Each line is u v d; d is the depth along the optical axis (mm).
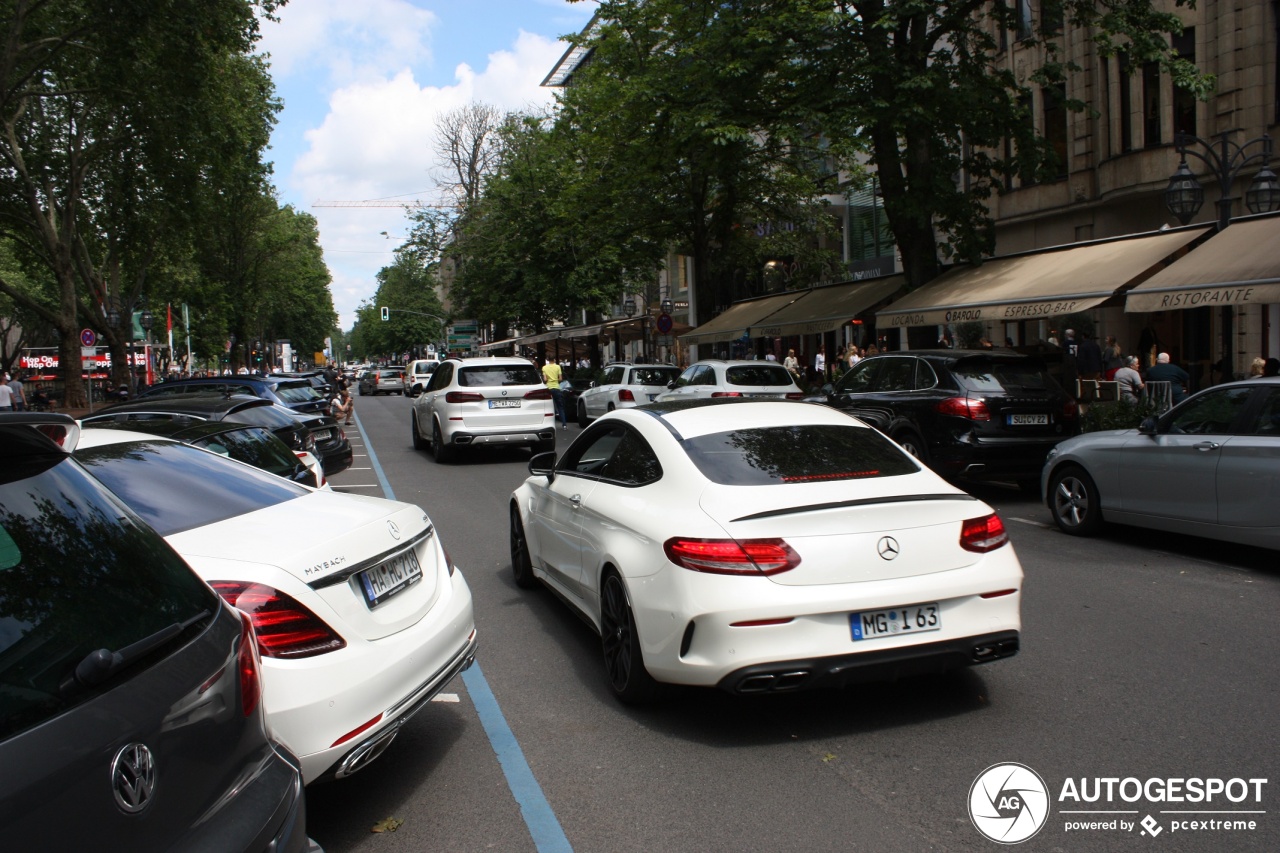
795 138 18094
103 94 26094
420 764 4086
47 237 31047
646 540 4434
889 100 16578
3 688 1712
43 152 31266
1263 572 7203
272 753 2283
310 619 3291
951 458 10438
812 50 16844
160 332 65562
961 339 24750
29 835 1559
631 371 21203
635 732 4371
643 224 25125
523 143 39719
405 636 3697
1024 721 4359
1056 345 18844
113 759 1731
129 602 2104
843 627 4023
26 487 2199
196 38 24078
